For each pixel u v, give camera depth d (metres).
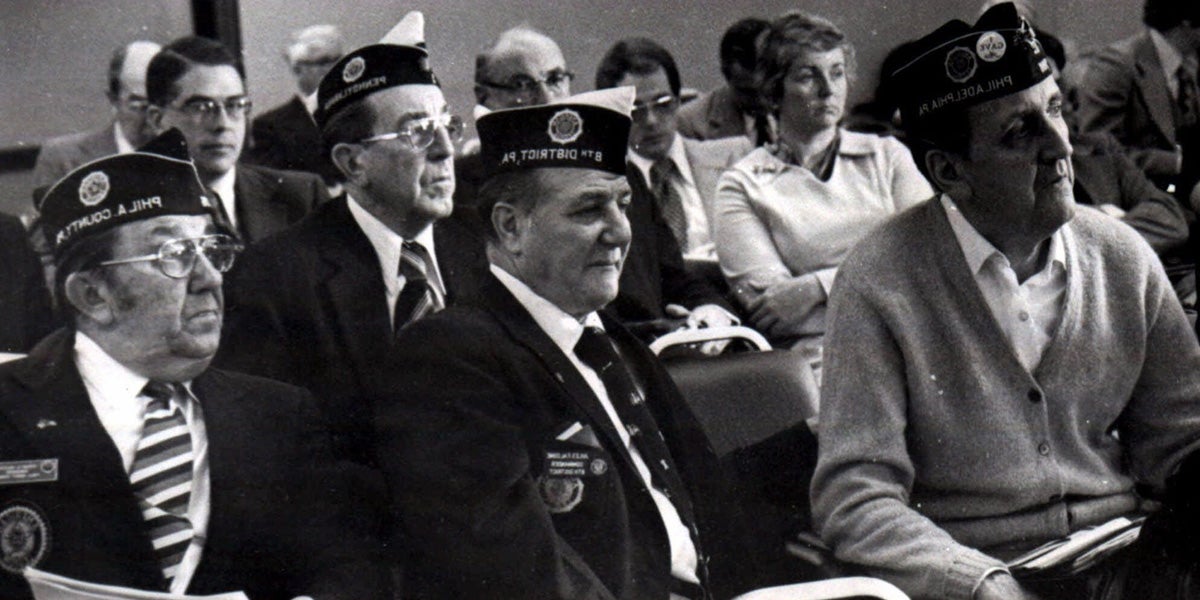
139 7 7.43
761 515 5.11
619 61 7.30
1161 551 4.68
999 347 4.84
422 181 5.40
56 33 7.38
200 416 4.51
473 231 5.78
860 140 7.06
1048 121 4.77
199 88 6.16
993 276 4.89
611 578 4.43
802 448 5.24
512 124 4.61
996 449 4.89
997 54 4.73
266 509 4.49
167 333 4.41
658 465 4.70
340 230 5.44
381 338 5.31
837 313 4.94
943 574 4.45
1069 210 4.81
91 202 4.37
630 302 6.45
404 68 5.39
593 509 4.45
